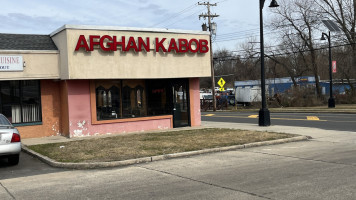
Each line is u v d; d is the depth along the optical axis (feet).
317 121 66.39
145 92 55.26
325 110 96.99
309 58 146.10
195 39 56.08
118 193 21.27
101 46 47.44
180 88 58.39
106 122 50.55
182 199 19.52
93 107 49.52
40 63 47.26
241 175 24.86
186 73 55.72
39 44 49.24
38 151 36.83
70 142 42.57
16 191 22.45
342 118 71.05
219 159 31.58
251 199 19.07
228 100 155.63
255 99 139.13
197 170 27.22
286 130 51.52
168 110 57.26
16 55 45.37
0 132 29.04
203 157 32.91
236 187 21.65
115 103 52.16
